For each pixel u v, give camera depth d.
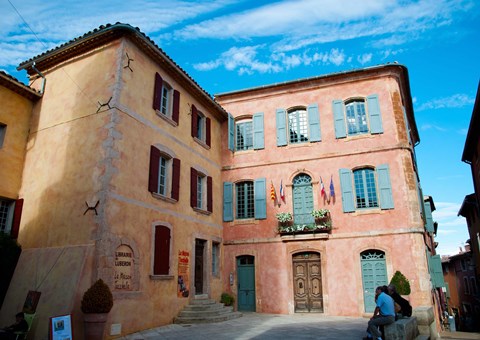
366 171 16.58
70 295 9.62
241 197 18.36
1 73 12.44
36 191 12.29
